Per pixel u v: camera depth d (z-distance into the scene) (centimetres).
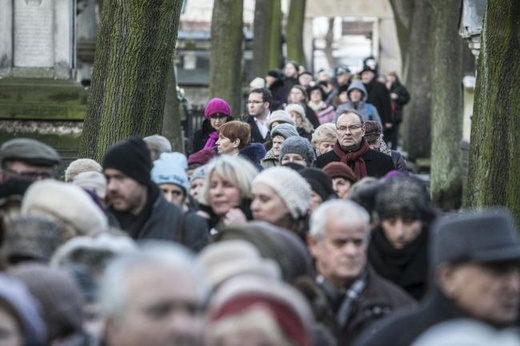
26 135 2870
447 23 3803
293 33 5897
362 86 3634
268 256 1107
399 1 5422
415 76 4884
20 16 2914
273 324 857
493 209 2094
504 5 2055
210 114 2500
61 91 2886
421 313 962
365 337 983
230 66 3978
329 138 2236
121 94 2173
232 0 3975
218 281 972
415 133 4875
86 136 2217
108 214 1374
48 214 1194
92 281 1020
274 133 2177
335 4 8562
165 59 2189
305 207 1331
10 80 2903
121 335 859
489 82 2092
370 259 1257
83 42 4169
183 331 852
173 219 1362
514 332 928
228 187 1396
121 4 2169
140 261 864
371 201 1350
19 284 924
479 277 937
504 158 2092
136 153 1360
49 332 952
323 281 1165
